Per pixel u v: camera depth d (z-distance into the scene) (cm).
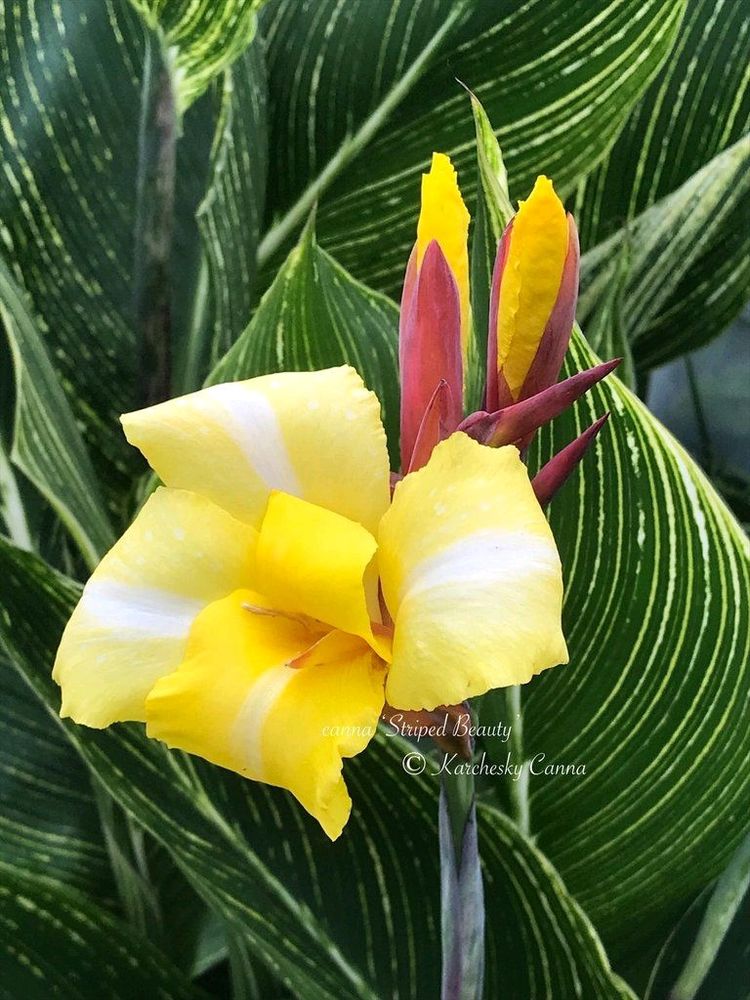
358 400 25
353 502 25
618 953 41
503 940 37
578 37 42
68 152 45
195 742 24
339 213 50
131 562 25
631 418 34
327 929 39
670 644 36
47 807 48
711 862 38
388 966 39
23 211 45
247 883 39
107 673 25
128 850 47
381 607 26
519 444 26
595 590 37
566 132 44
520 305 26
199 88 41
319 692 24
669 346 56
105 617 25
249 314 49
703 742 37
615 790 38
